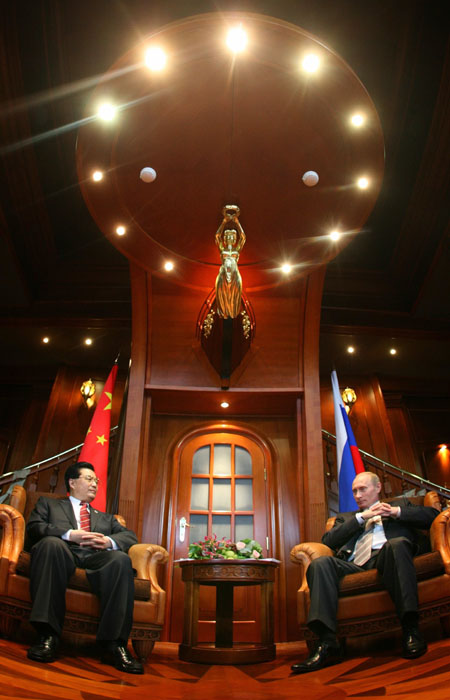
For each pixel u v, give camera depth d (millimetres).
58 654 2398
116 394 9602
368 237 8930
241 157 3949
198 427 5578
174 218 4348
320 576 2633
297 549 3070
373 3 6027
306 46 3252
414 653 2232
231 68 3404
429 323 9258
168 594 4828
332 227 4340
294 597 4793
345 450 5039
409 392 10328
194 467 5449
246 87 3523
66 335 9273
